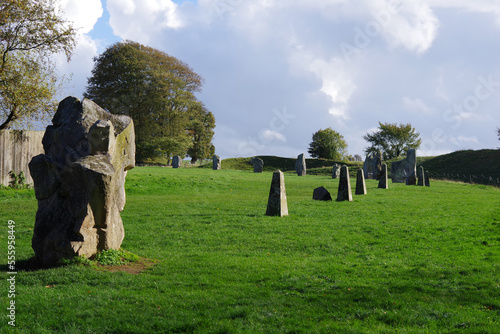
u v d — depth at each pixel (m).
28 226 17.92
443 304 8.27
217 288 9.44
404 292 9.05
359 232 17.05
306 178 55.62
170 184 38.06
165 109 79.25
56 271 10.03
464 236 15.98
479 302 8.45
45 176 11.02
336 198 29.70
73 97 12.66
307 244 14.87
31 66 29.16
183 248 14.49
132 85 76.56
